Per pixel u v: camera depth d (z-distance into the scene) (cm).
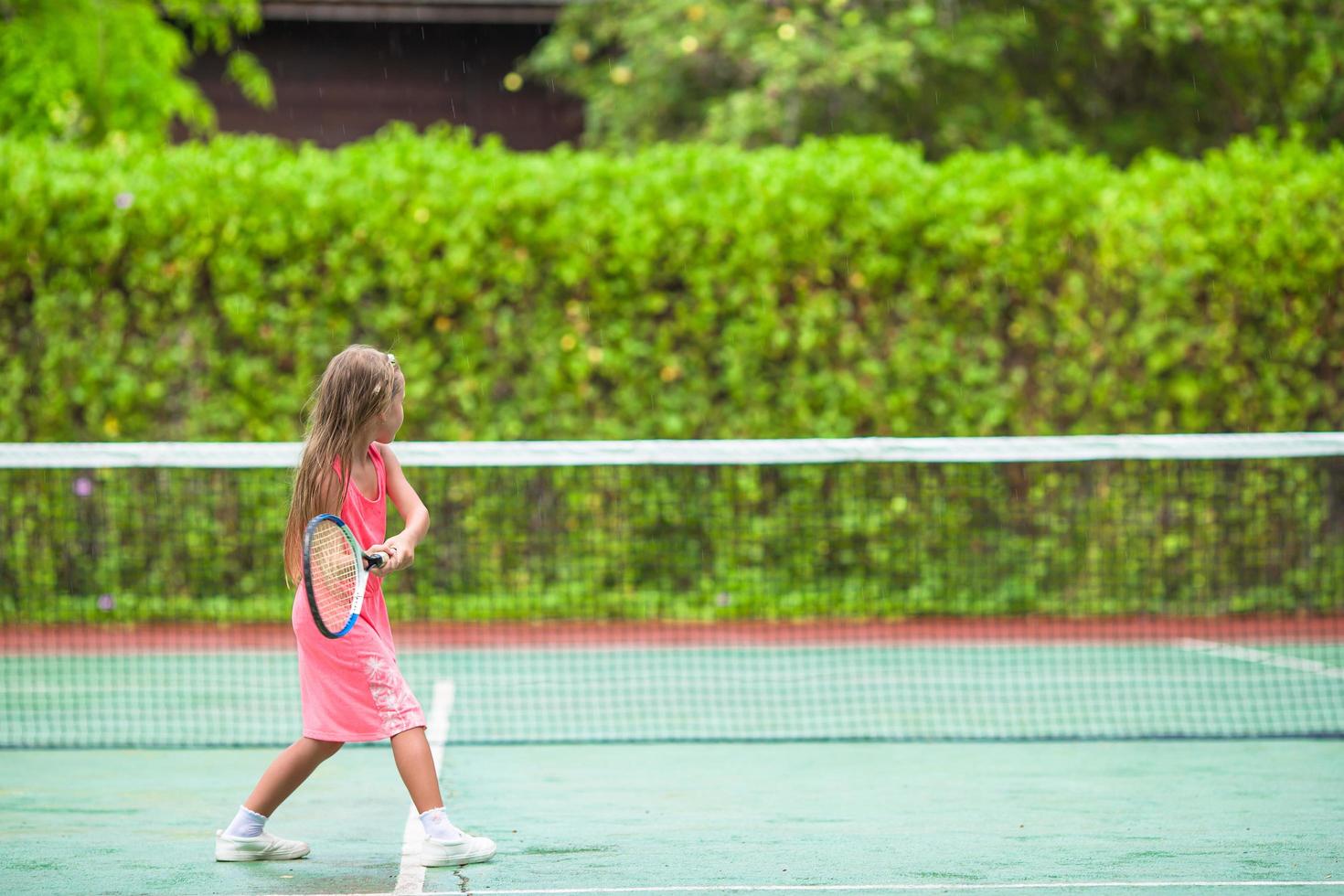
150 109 2144
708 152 1778
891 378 1772
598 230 1744
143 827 757
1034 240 1750
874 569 1772
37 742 1045
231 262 1728
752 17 2300
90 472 1742
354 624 653
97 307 1744
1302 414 1764
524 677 1372
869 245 1750
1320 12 2278
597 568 1758
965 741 1037
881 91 2325
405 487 704
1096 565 1766
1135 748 1006
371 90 2742
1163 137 2481
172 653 1541
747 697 1259
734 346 1752
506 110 2773
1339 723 1127
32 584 1736
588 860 674
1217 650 1540
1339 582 1772
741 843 712
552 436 1769
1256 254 1733
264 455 1103
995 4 2362
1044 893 611
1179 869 655
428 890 619
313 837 731
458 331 1761
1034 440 1105
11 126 2022
